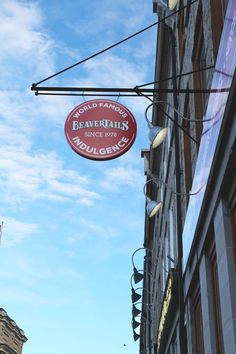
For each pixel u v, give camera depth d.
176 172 12.98
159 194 28.08
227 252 8.22
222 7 10.08
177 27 16.61
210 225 9.66
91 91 9.68
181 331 11.59
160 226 26.33
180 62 15.73
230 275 8.02
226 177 8.28
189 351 12.64
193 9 12.86
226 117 7.82
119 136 9.74
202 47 12.45
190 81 13.37
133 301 27.83
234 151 7.78
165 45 21.39
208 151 9.32
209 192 9.44
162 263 24.77
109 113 9.88
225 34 8.14
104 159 9.61
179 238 12.71
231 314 7.78
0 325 84.31
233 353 7.65
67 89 9.86
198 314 12.16
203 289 10.38
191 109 13.26
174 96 13.33
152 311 32.06
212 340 9.65
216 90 8.67
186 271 12.79
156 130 10.69
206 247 10.34
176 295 15.38
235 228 8.23
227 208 8.55
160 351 22.11
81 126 9.80
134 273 26.86
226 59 7.94
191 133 13.65
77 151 9.62
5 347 84.62
